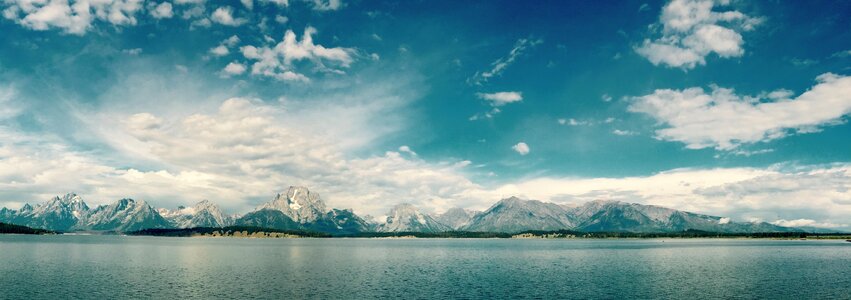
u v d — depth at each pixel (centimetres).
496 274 13750
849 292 10125
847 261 18562
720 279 12356
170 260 18250
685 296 9669
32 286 10400
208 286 10712
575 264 17588
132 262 16950
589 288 10769
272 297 9344
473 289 10575
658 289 10612
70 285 10606
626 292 10188
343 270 14788
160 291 9919
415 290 10388
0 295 9294
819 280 12088
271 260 19025
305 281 11781
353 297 9431
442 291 10269
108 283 11000
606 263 18062
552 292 10181
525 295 9788
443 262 18688
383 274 13600
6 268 14062
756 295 9775
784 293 10012
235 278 12238
